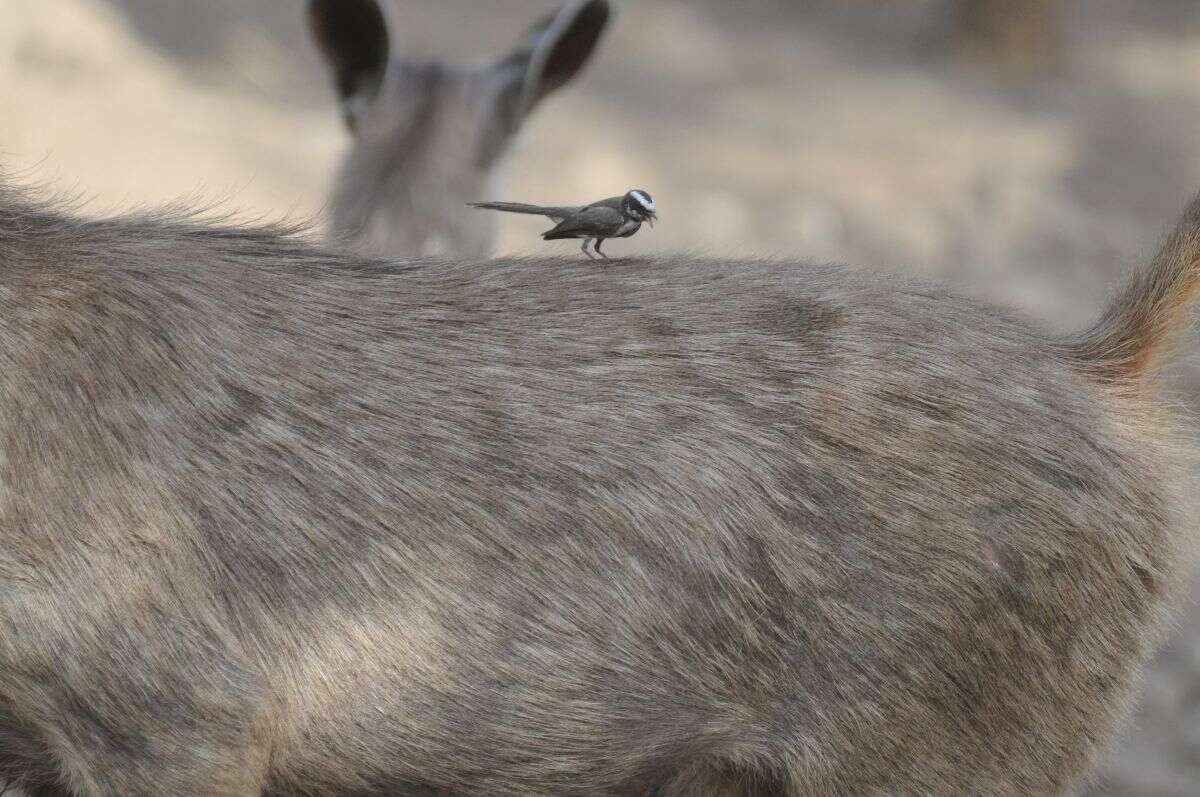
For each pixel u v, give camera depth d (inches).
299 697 445.7
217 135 1504.7
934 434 473.4
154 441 440.8
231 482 442.9
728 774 474.6
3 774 452.8
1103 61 2546.8
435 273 490.9
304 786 458.6
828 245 1596.9
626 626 455.2
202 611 435.5
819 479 464.1
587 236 501.4
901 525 465.7
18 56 1534.2
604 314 482.3
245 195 1338.6
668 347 476.4
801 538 461.1
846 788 473.7
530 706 454.6
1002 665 476.1
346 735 451.2
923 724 472.4
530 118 842.8
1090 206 1851.6
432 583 448.8
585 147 1763.0
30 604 426.0
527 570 452.1
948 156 1955.0
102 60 1616.6
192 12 1952.5
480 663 450.9
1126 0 3004.4
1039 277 1598.2
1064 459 482.9
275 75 1860.2
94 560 429.7
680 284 495.8
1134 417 507.8
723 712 463.5
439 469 453.7
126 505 434.0
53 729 435.8
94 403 439.2
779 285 500.1
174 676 433.1
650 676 458.0
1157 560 497.4
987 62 2434.8
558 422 461.1
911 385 478.0
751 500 460.1
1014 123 2151.8
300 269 481.7
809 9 2795.3
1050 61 2439.7
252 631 439.5
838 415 470.0
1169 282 515.5
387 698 449.7
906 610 465.4
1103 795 777.6
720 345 478.0
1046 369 501.4
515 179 1599.4
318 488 447.5
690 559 457.1
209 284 466.0
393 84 837.2
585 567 454.3
